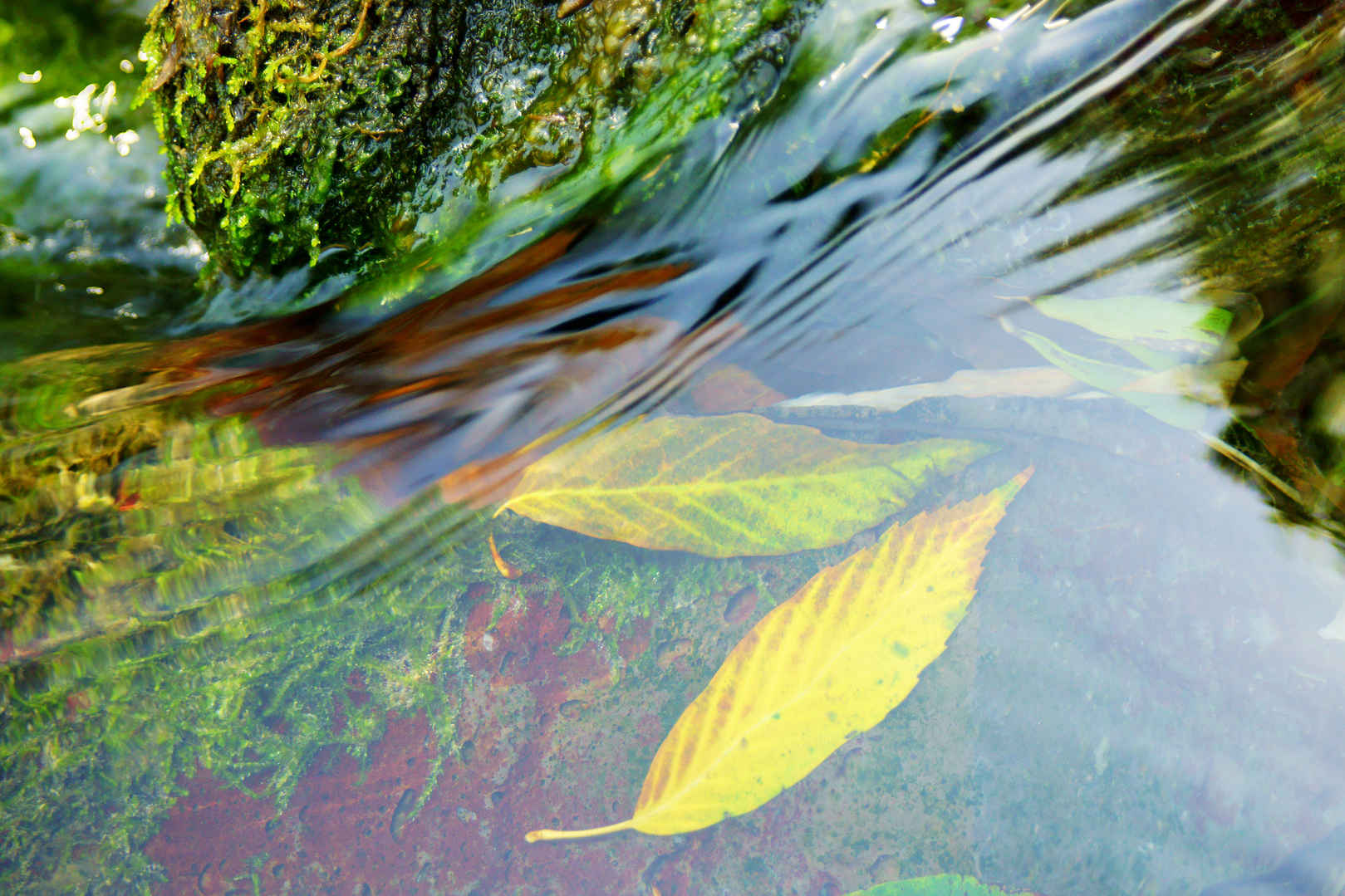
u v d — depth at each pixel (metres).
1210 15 0.45
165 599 0.45
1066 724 0.44
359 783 0.44
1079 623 0.45
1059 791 0.44
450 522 0.46
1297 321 0.45
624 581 0.46
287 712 0.45
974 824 0.44
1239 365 0.45
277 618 0.45
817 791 0.44
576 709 0.45
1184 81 0.45
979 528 0.45
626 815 0.44
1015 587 0.45
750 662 0.45
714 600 0.46
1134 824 0.43
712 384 0.46
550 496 0.46
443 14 0.46
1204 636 0.44
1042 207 0.46
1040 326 0.46
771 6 0.46
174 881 0.44
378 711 0.45
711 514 0.45
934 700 0.45
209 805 0.44
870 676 0.44
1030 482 0.46
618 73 0.46
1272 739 0.43
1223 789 0.43
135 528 0.46
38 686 0.44
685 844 0.44
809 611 0.45
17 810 0.44
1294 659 0.44
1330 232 0.45
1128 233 0.46
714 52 0.46
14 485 0.46
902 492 0.46
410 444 0.46
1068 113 0.46
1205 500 0.45
